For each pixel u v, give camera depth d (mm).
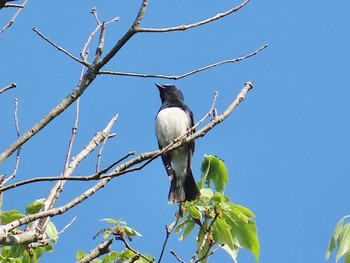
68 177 8219
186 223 10273
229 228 10070
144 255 10016
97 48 8852
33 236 9586
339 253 9102
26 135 8539
